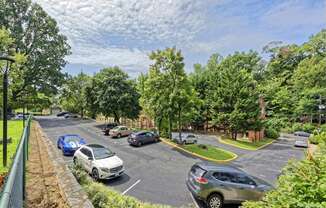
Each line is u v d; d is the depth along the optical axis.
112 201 6.96
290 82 57.56
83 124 49.28
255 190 10.41
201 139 40.47
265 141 42.62
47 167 8.16
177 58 27.38
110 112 44.03
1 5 41.66
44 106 50.94
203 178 10.34
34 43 45.03
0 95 14.05
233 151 30.00
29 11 44.94
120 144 27.81
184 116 30.80
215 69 64.81
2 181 5.34
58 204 5.18
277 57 65.88
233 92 38.25
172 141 29.59
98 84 44.75
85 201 5.17
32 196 5.58
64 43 49.44
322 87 45.06
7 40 15.23
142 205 8.80
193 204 10.69
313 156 3.62
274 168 21.08
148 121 46.38
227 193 10.24
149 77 28.75
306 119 55.59
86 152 14.48
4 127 8.82
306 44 55.44
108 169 13.32
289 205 3.19
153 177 14.95
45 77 47.00
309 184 3.18
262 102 49.53
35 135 18.62
